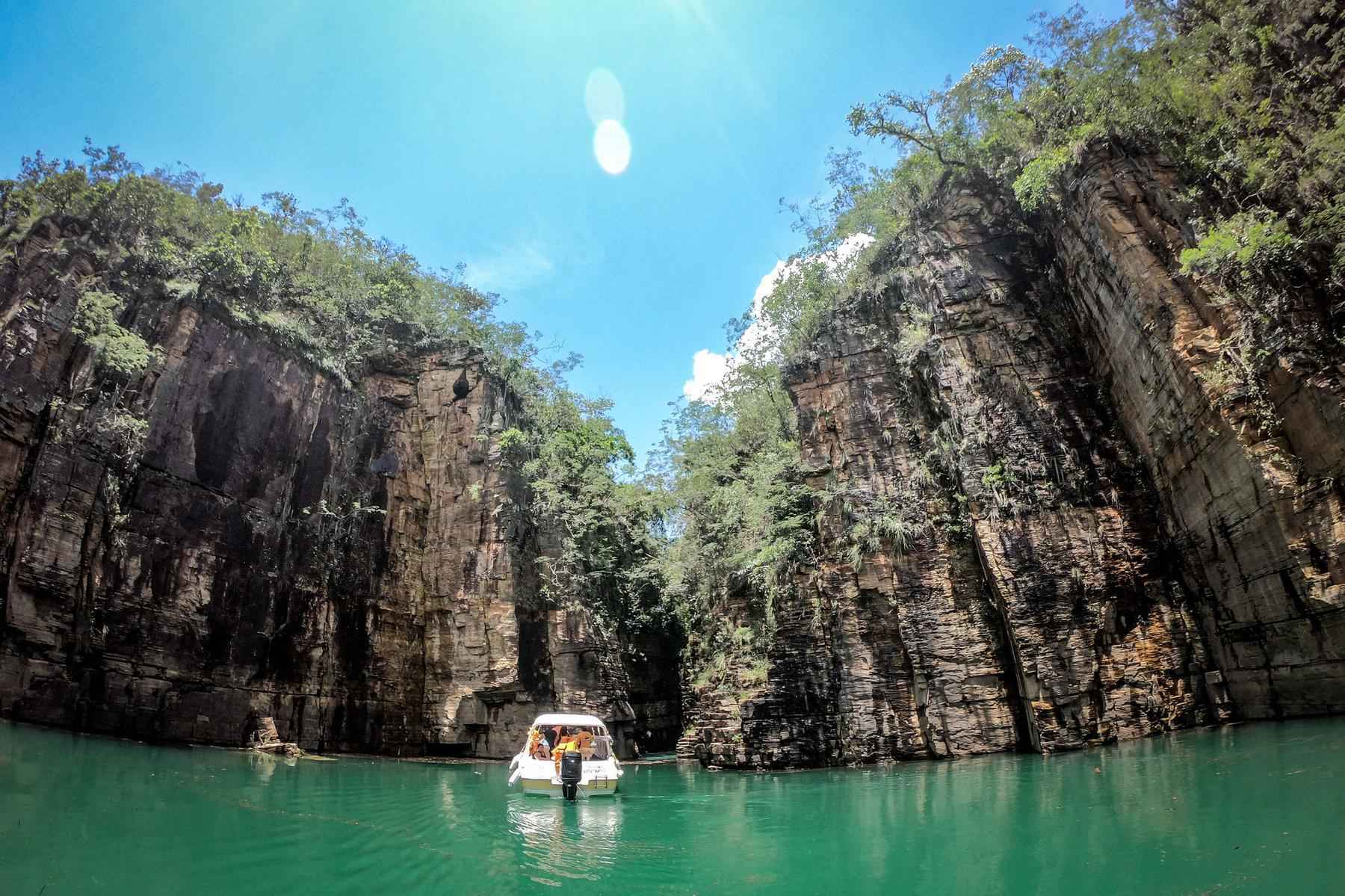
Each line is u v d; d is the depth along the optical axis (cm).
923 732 2158
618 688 3669
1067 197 2208
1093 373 2264
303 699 2939
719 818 1373
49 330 2397
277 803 1466
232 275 3067
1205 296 1761
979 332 2411
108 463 2420
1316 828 854
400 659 3397
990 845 991
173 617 2519
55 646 2192
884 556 2355
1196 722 1814
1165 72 2155
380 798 1627
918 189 2853
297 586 3014
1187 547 1914
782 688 2361
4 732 1906
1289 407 1555
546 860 1032
